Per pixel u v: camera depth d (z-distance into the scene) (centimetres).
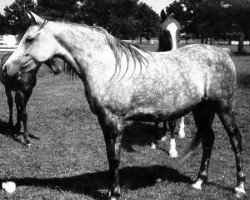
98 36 437
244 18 2766
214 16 3241
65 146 746
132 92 431
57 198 475
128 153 691
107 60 431
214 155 676
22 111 751
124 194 482
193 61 470
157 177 558
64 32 429
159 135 822
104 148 732
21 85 734
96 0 6128
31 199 474
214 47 496
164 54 472
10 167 610
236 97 1308
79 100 1348
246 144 739
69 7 4575
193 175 570
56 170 598
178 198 476
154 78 441
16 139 802
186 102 459
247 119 953
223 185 522
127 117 442
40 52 423
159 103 446
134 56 443
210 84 468
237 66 2612
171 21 694
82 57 431
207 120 503
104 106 427
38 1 4122
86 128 900
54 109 1146
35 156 679
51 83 1872
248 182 530
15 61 423
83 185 523
